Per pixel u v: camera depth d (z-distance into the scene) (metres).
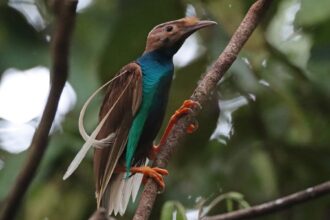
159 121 10.22
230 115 12.98
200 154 12.53
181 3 11.23
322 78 12.45
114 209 9.83
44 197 11.73
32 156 6.64
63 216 11.79
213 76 9.02
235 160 12.80
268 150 12.88
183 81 11.88
